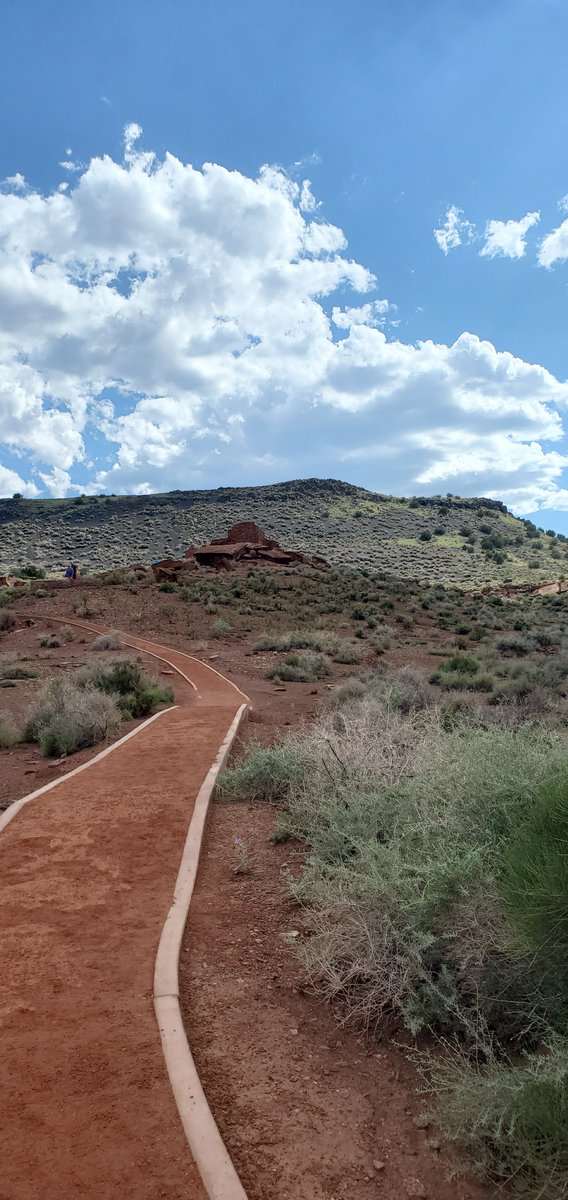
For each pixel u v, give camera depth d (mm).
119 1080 3299
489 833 4586
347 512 158625
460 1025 3719
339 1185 2822
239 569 66000
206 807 7812
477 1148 2941
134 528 142000
